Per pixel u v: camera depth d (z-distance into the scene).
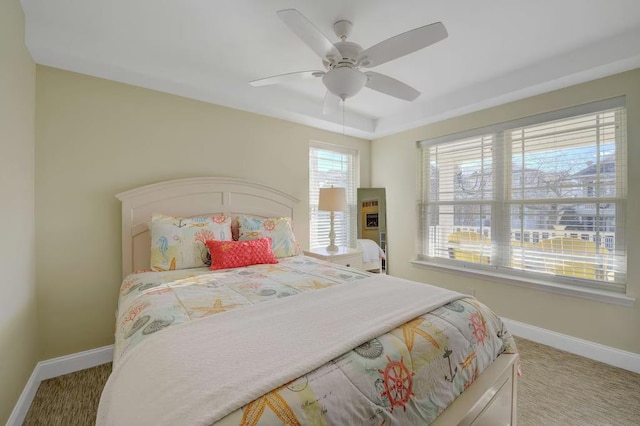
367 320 1.15
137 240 2.29
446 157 3.38
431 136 3.45
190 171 2.63
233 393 0.72
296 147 3.37
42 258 2.00
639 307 2.09
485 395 1.24
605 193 2.30
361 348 0.98
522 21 1.82
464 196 3.21
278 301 1.37
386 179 3.99
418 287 1.62
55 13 1.72
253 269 2.10
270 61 2.29
